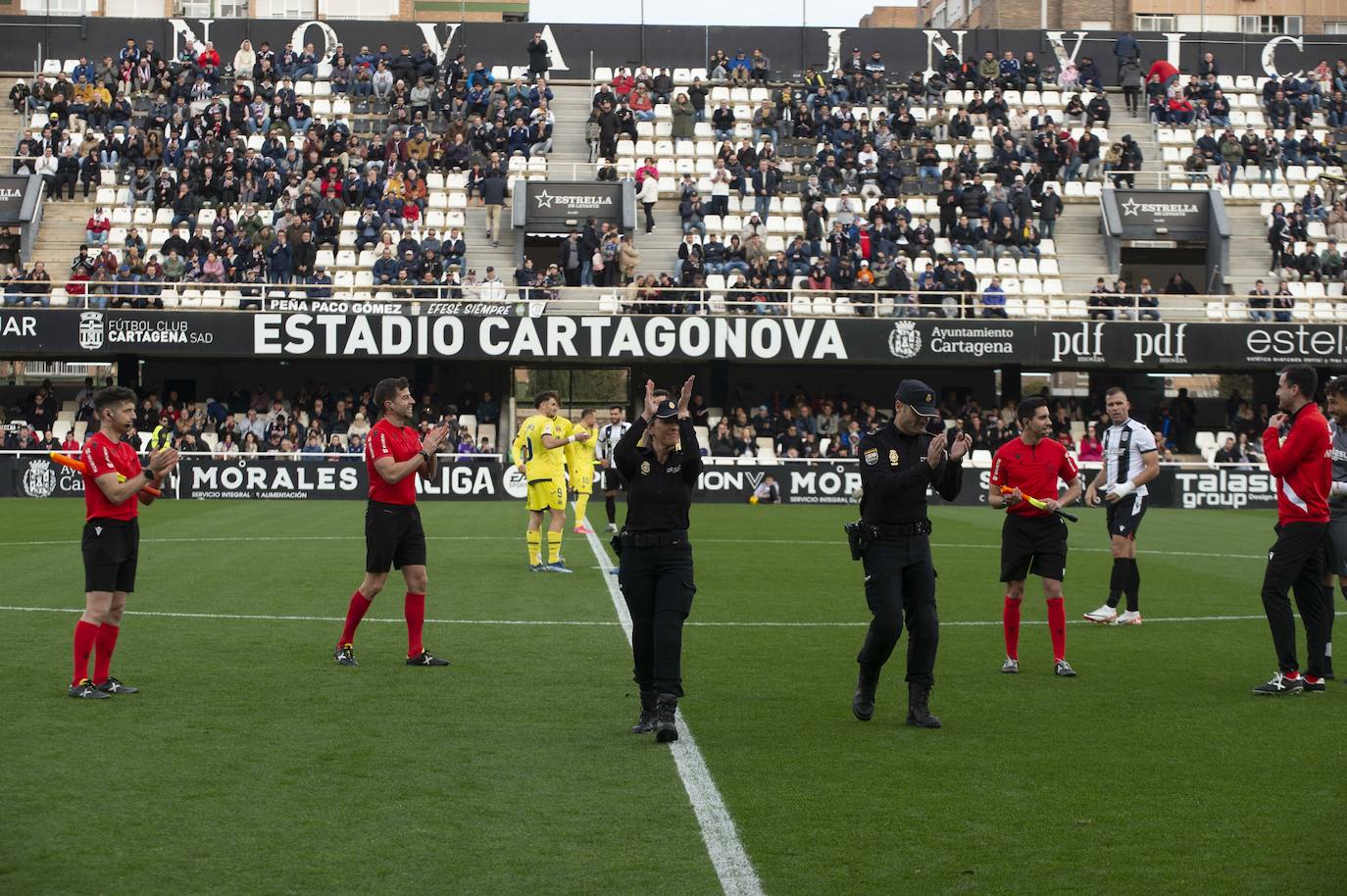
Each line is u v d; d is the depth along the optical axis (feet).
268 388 121.19
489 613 43.91
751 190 129.70
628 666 34.83
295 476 104.01
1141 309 113.91
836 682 33.12
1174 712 30.19
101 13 183.21
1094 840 20.77
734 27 149.28
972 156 129.90
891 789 23.47
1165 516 96.68
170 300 111.96
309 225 117.50
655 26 148.87
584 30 148.46
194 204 122.83
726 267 118.83
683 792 23.12
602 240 119.34
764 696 31.40
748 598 48.49
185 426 108.58
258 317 107.96
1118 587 44.32
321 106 137.08
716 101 143.02
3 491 103.30
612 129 131.54
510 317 109.29
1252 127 143.84
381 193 123.85
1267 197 133.80
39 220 122.11
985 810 22.30
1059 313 119.14
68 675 32.83
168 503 98.37
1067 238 129.59
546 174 131.13
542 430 54.70
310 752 25.62
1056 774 24.58
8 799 22.31
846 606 46.55
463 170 128.88
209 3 186.60
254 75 137.28
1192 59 152.97
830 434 113.19
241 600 46.34
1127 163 133.69
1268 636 41.75
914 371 124.06
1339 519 33.58
